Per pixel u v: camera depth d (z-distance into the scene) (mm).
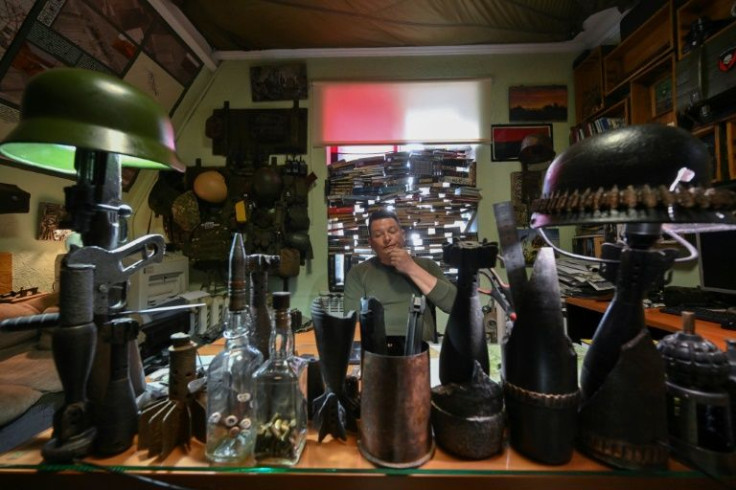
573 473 428
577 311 1946
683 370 433
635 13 1962
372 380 452
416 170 2523
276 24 2213
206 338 1268
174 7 2020
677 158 382
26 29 1437
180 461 474
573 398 434
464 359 534
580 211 406
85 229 529
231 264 549
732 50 1232
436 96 2574
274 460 462
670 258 435
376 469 447
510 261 508
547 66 2596
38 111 429
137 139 458
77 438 460
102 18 1697
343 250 2594
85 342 450
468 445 446
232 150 2539
